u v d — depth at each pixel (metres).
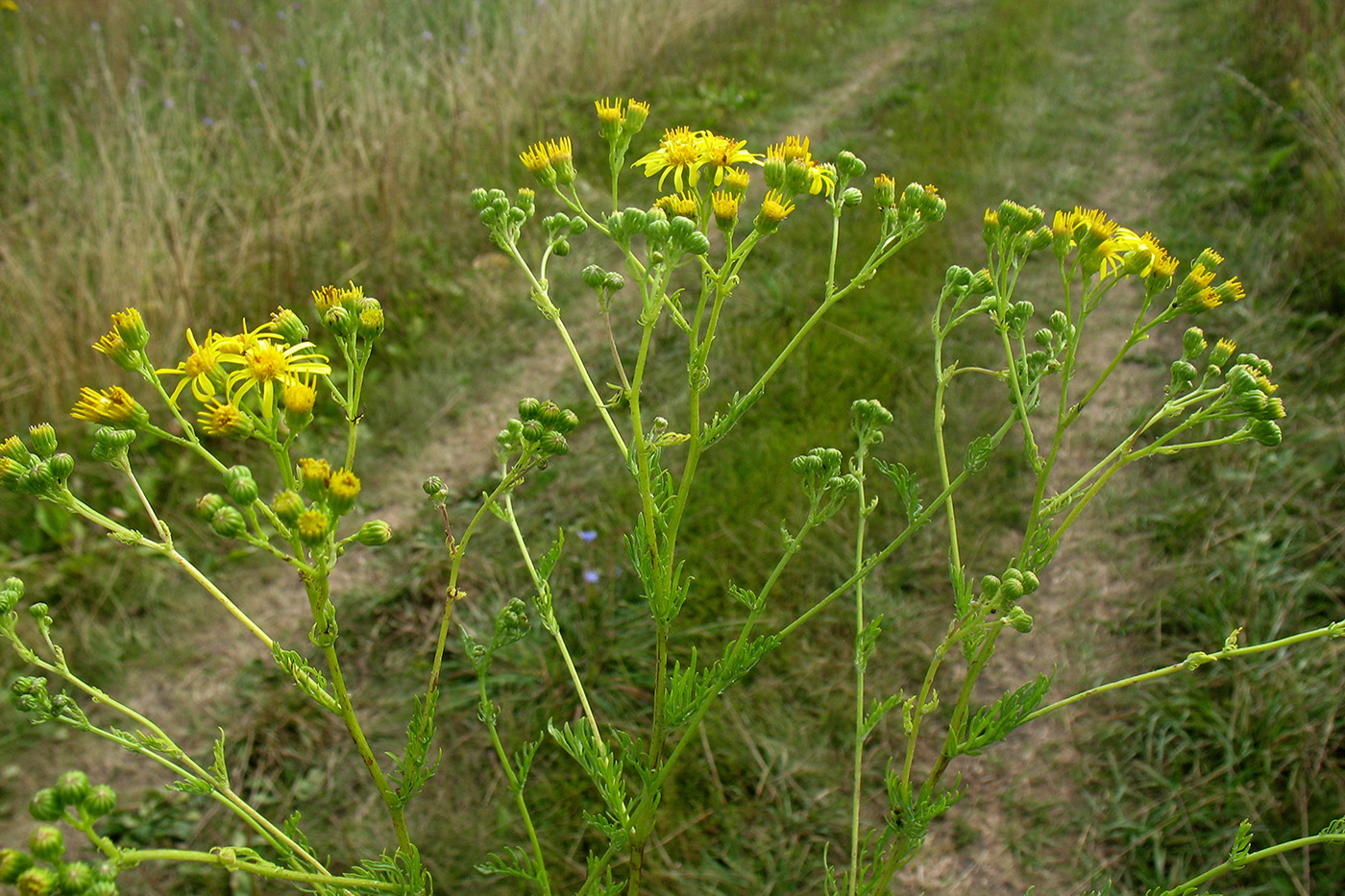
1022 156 5.88
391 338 4.57
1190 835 2.34
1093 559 3.13
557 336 4.67
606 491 3.56
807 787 2.57
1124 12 8.59
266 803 2.64
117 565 3.29
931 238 4.96
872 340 4.17
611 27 7.14
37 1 7.06
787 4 9.17
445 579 3.28
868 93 7.29
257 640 3.12
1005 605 1.39
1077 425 3.71
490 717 1.52
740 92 7.18
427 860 2.42
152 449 3.72
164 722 2.86
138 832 2.58
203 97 5.95
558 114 6.41
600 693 2.83
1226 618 2.78
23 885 0.95
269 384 1.21
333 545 1.17
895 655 2.88
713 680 1.51
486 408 4.23
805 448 3.54
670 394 4.09
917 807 1.53
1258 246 4.47
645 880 2.35
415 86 5.90
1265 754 2.41
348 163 5.03
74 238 4.25
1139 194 5.30
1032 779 2.55
